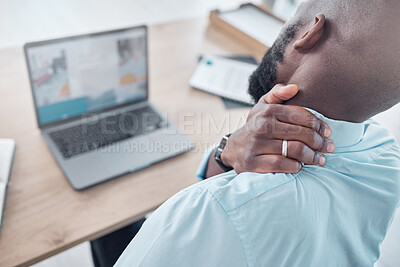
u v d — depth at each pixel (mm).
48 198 921
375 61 454
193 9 3322
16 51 1386
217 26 1722
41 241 833
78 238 849
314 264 558
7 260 791
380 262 1463
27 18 2803
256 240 494
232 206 506
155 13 3150
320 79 507
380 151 640
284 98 550
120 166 1010
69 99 1084
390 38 433
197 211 518
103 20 2928
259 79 646
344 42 468
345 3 473
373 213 602
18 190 929
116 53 1096
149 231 539
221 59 1489
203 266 491
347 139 577
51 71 1012
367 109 522
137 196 958
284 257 514
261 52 1552
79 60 1043
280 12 2754
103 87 1127
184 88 1338
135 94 1206
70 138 1067
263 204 510
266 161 567
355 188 587
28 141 1059
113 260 994
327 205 552
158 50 1508
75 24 2822
